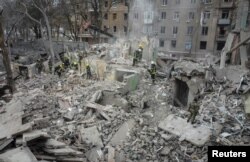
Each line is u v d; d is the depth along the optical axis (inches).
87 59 794.8
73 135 366.9
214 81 551.5
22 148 261.0
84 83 660.1
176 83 559.5
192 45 1542.8
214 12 1443.2
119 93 539.2
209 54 1397.6
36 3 1070.4
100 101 533.3
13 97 540.1
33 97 533.3
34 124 372.2
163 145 337.1
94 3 1418.6
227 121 386.3
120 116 429.7
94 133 373.1
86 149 333.7
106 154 327.9
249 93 433.4
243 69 578.6
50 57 1016.2
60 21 1457.9
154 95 564.7
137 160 312.3
